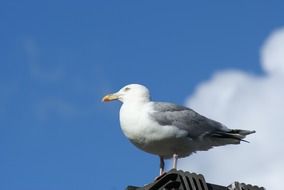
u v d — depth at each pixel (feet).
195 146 52.03
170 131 50.19
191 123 51.39
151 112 50.55
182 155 52.11
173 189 41.73
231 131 52.70
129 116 51.06
